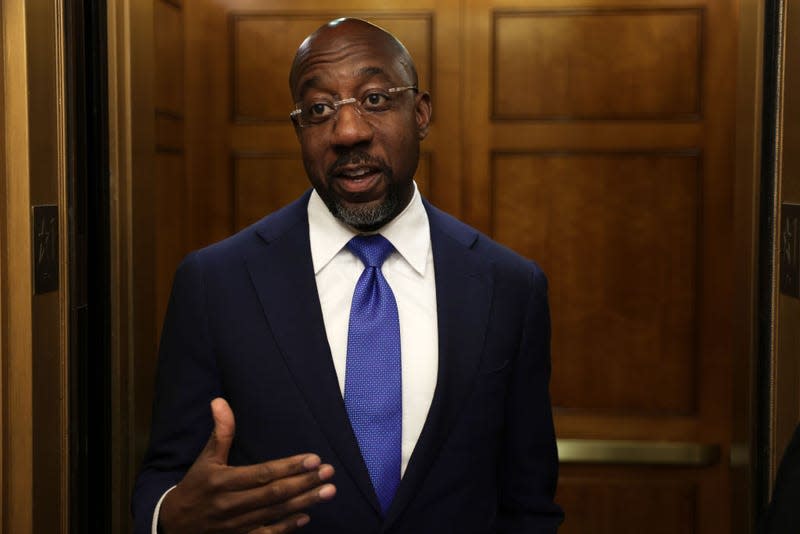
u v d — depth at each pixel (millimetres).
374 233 1368
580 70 2781
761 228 2064
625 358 2830
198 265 1380
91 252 2078
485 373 1334
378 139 1285
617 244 2811
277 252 1373
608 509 2865
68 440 1887
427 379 1314
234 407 1319
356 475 1259
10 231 1686
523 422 1396
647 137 2781
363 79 1275
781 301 1931
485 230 2832
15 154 1683
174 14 2732
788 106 1897
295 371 1298
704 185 2773
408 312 1349
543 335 1415
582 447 2828
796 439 870
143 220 2346
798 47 1828
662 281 2805
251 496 1024
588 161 2801
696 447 2799
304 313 1324
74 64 1921
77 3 1952
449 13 2791
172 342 1366
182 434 1329
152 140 2418
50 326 1808
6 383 1691
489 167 2820
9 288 1692
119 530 2213
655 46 2758
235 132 2852
